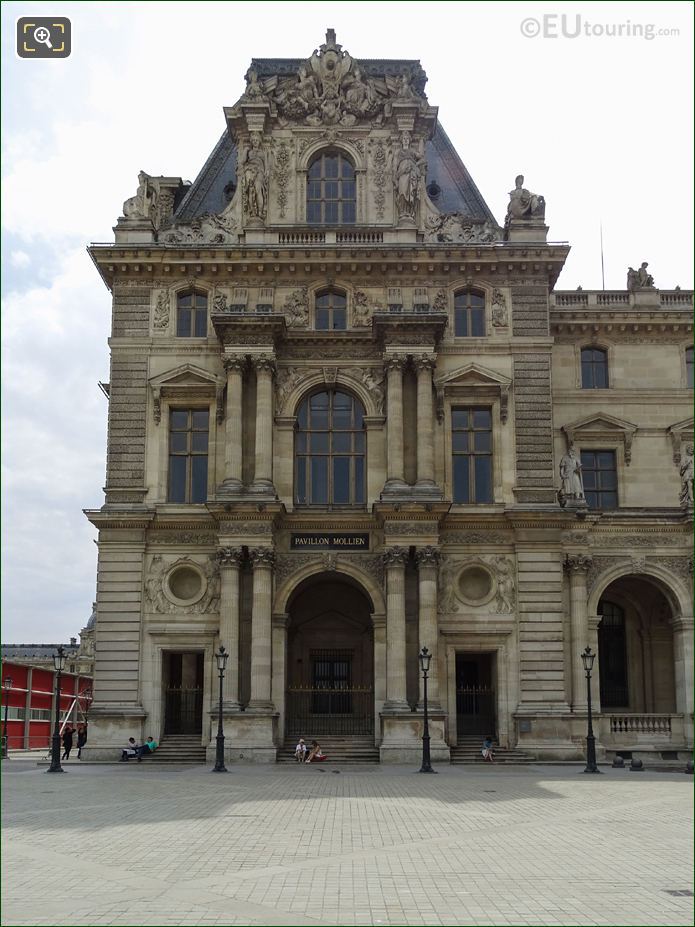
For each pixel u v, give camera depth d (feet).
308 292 202.59
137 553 192.85
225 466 193.98
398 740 179.42
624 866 73.77
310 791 126.93
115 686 188.85
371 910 59.62
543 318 202.39
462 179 221.66
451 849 81.10
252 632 184.65
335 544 193.77
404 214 205.57
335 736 191.31
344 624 209.97
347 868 72.64
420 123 210.79
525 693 187.93
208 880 68.13
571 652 192.24
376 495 195.31
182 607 191.21
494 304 202.90
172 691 195.62
